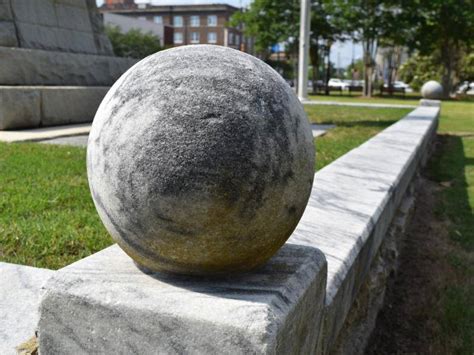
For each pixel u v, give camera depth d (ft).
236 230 4.45
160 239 4.51
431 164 27.30
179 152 4.24
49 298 4.68
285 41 110.42
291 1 106.83
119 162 4.45
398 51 152.05
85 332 4.61
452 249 14.39
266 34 109.70
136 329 4.40
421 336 9.85
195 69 4.50
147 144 4.31
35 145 21.39
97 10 36.86
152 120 4.33
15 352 6.12
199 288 4.64
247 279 4.85
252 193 4.35
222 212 4.33
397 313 10.69
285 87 4.87
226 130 4.26
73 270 4.96
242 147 4.28
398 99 89.61
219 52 4.79
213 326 4.15
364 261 8.45
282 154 4.50
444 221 16.99
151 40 121.39
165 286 4.67
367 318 9.34
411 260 13.52
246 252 4.67
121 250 5.66
